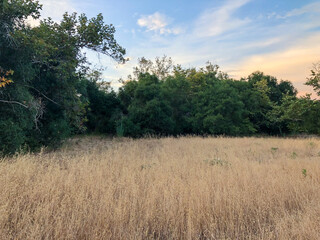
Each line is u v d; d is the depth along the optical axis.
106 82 27.62
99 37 12.11
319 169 6.52
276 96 30.64
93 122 23.73
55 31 11.55
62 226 3.11
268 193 4.54
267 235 3.15
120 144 14.74
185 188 4.54
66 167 6.84
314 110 20.30
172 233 3.26
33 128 11.68
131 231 3.09
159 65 35.12
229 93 22.83
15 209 3.44
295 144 13.56
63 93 12.49
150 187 4.66
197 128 22.97
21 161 5.82
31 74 10.06
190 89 26.47
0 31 8.58
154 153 10.16
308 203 4.16
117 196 4.46
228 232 3.38
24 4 9.93
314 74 19.47
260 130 28.72
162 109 21.88
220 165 7.11
